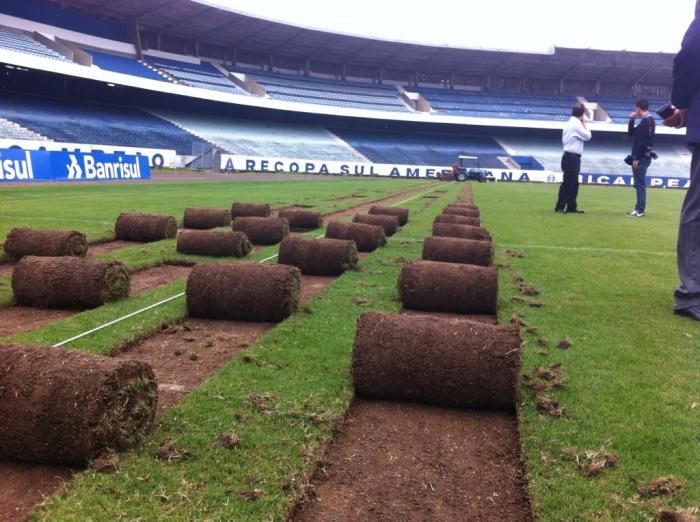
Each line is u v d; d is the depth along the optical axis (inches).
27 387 113.9
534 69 2746.1
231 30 2244.1
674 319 225.8
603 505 102.0
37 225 454.9
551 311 233.1
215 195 837.2
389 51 2549.2
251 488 104.6
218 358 178.1
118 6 1953.7
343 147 2395.4
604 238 458.3
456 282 231.5
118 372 117.1
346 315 218.5
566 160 664.4
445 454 123.3
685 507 101.9
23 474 111.7
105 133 1710.1
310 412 135.3
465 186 1407.5
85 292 227.0
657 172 2383.1
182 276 299.7
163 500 100.9
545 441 124.0
